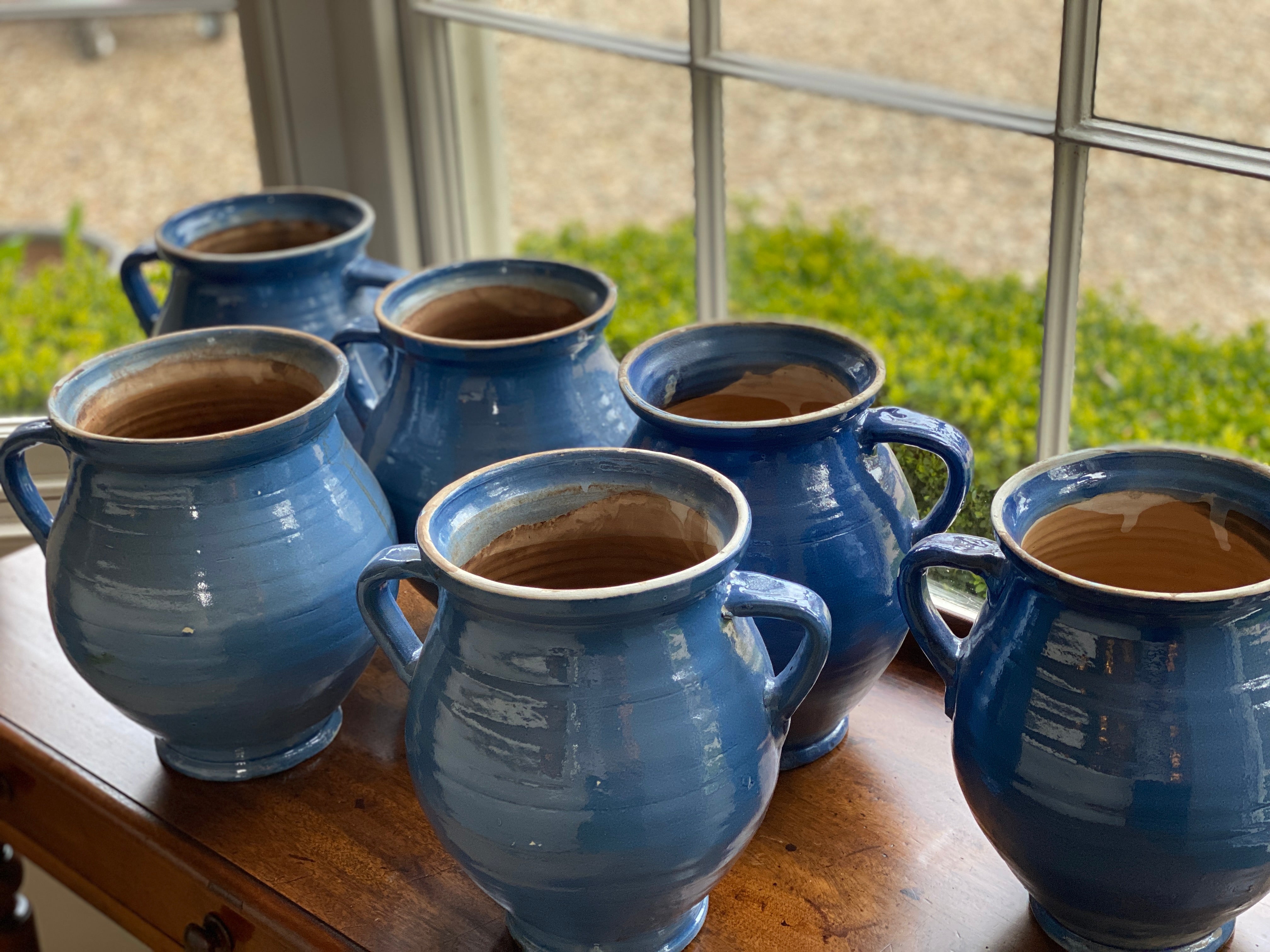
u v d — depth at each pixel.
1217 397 1.88
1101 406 1.92
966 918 0.64
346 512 0.72
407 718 0.60
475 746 0.55
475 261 0.87
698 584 0.53
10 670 0.88
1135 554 0.63
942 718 0.78
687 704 0.55
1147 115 3.36
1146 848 0.52
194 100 4.11
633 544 0.64
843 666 0.68
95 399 0.75
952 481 0.67
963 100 0.92
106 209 3.56
